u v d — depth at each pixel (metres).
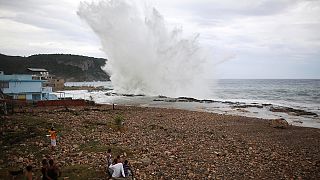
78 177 16.05
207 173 18.12
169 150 22.73
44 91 56.19
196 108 56.09
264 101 76.94
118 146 23.14
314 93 114.69
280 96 99.31
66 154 20.34
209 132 31.39
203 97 87.06
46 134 25.86
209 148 24.23
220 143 26.31
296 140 29.05
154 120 38.28
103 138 25.59
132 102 65.50
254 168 19.52
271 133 32.34
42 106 46.62
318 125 39.31
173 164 19.39
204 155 22.08
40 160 18.95
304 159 22.11
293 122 41.62
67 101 49.31
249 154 22.89
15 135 24.84
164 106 58.41
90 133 27.36
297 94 109.50
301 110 53.72
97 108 47.88
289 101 78.44
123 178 16.06
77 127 29.73
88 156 19.89
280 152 24.06
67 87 130.50
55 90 117.44
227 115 45.50
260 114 49.41
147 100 70.19
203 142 26.39
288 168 19.77
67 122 32.19
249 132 32.66
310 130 34.47
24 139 23.95
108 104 58.97
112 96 82.56
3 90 49.62
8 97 47.88
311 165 20.58
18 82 50.94
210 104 63.28
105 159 19.27
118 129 29.62
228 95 101.94
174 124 35.94
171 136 28.20
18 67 174.00
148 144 24.42
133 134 28.17
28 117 34.22
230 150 23.88
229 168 19.30
